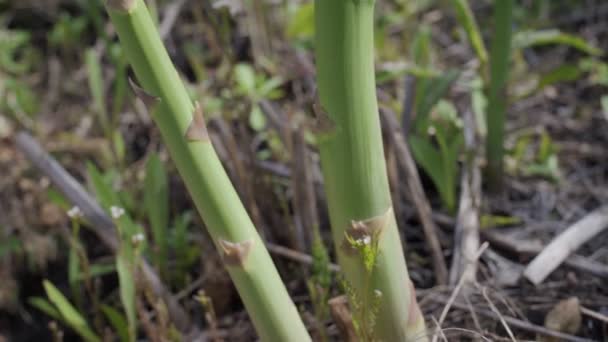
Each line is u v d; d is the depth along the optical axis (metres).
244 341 0.36
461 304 0.34
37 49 0.59
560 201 0.40
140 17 0.23
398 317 0.27
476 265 0.36
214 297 0.37
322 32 0.23
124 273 0.33
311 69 0.49
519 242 0.37
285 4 0.53
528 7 0.57
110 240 0.38
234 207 0.25
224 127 0.38
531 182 0.42
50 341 0.41
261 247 0.26
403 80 0.47
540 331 0.32
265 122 0.43
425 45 0.44
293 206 0.40
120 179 0.45
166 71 0.23
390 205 0.25
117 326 0.34
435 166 0.38
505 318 0.33
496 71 0.37
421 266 0.37
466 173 0.39
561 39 0.40
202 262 0.39
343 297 0.29
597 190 0.41
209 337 0.36
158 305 0.33
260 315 0.26
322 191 0.39
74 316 0.34
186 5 0.58
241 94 0.44
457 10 0.36
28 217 0.44
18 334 0.42
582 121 0.46
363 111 0.24
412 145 0.38
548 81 0.38
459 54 0.53
